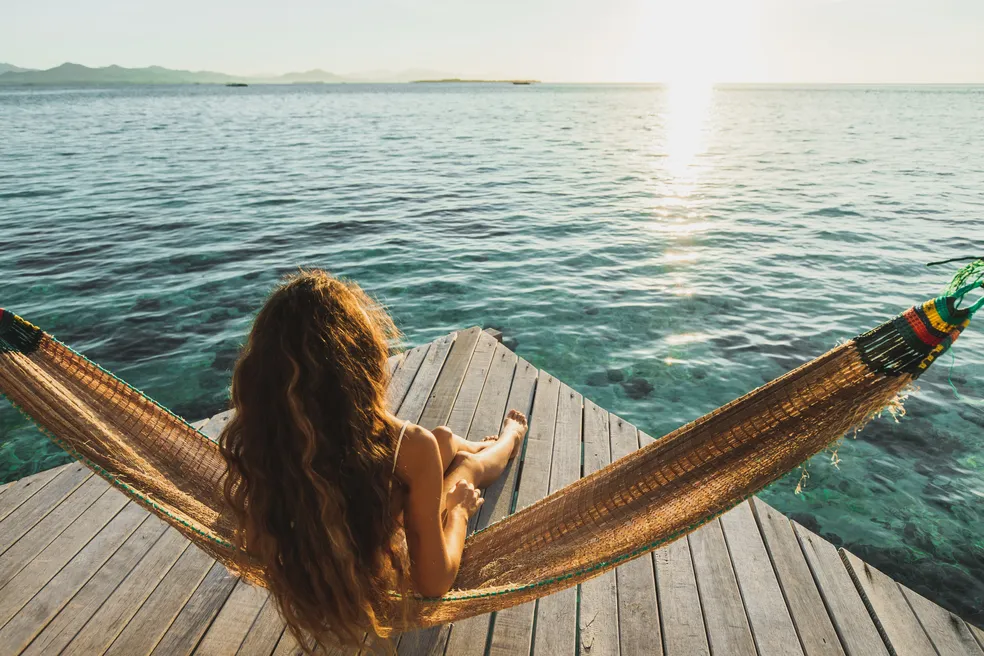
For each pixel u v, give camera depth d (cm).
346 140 3291
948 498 468
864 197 1659
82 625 254
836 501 468
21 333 190
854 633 258
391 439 163
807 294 899
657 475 190
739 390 634
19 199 1558
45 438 548
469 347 494
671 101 11375
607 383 649
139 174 1995
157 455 212
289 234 1234
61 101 9694
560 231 1277
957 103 9700
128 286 923
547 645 250
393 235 1234
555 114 6412
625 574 286
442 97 12938
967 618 371
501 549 219
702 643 252
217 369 679
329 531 152
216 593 270
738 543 306
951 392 612
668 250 1133
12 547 292
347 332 149
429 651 246
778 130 4319
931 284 941
